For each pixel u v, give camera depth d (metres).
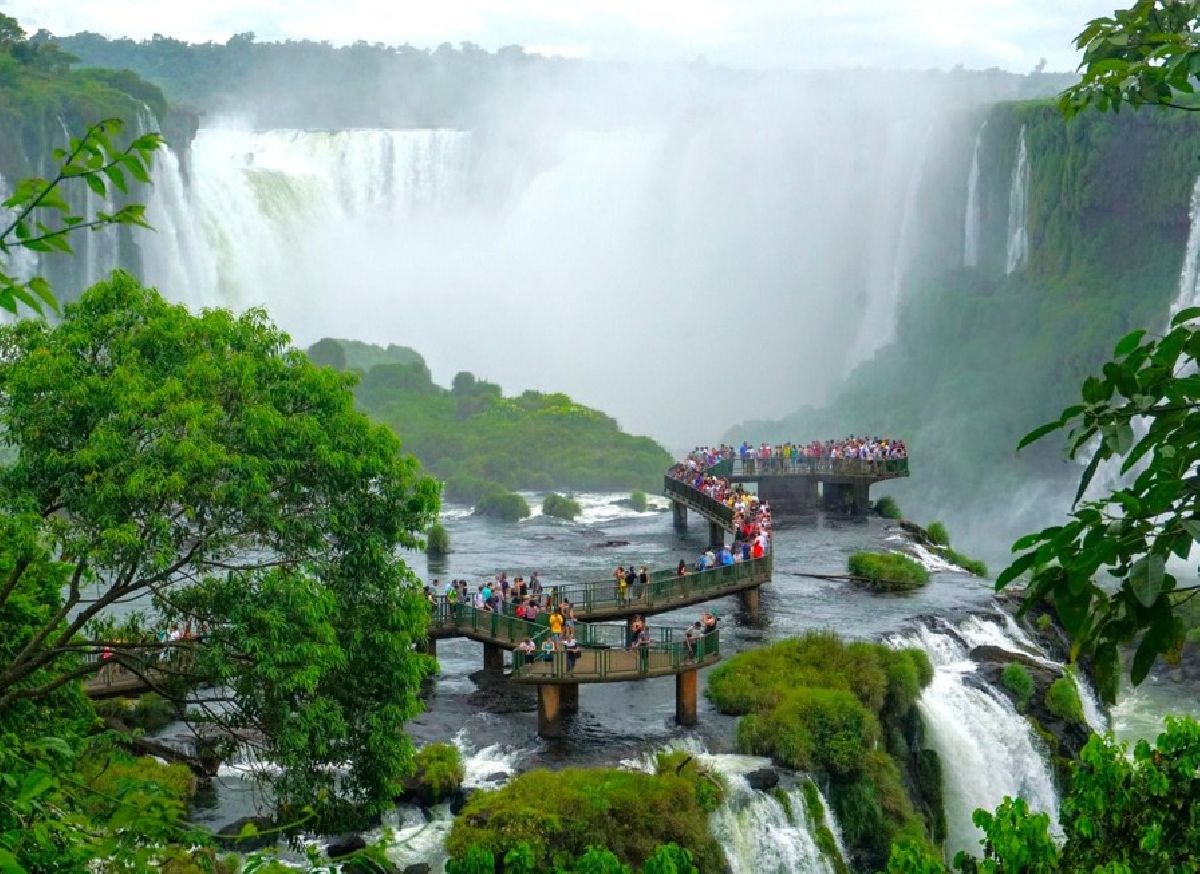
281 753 26.08
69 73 110.69
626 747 37.19
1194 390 6.63
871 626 50.62
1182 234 116.56
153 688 25.83
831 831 35.53
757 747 37.34
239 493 24.98
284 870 9.95
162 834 10.05
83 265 99.56
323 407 27.61
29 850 9.98
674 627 50.91
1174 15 10.05
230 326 27.55
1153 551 6.31
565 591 53.56
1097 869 13.74
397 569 28.22
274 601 25.19
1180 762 15.08
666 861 21.88
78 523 25.02
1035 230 125.50
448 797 33.47
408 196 151.00
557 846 30.33
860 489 75.56
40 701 22.86
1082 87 10.38
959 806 42.53
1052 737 45.16
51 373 24.86
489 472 93.62
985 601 55.94
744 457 76.75
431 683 43.19
